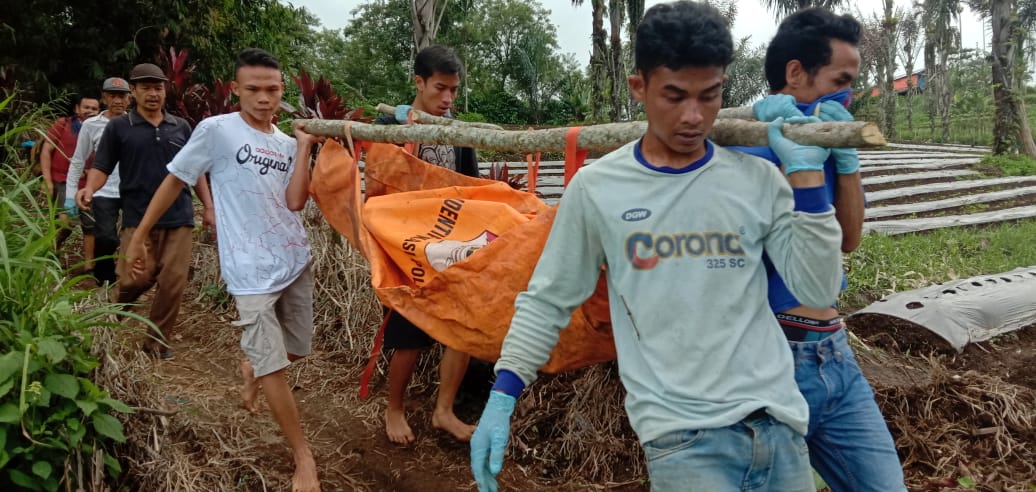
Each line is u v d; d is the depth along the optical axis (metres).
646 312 1.75
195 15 12.58
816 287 1.71
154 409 3.00
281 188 3.29
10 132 3.47
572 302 1.93
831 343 2.08
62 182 6.31
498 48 47.22
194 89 7.26
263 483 3.08
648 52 1.67
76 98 11.08
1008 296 4.70
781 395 1.73
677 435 1.70
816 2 15.81
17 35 10.91
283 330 3.40
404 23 45.97
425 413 3.81
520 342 1.90
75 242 6.60
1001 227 8.12
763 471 1.70
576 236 1.89
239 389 4.01
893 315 4.51
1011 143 15.15
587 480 3.33
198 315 5.05
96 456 2.65
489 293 2.61
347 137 3.21
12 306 2.75
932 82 33.84
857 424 2.08
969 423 3.64
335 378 4.24
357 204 3.15
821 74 2.17
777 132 1.77
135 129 4.42
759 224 1.76
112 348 3.19
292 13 16.53
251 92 3.21
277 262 3.18
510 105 39.19
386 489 3.23
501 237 2.59
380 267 3.03
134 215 4.43
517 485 3.29
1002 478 3.29
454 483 3.24
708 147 1.83
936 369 3.92
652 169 1.78
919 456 3.46
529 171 3.22
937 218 8.72
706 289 1.72
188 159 3.18
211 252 5.56
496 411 1.86
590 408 3.54
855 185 2.01
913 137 31.02
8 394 2.47
